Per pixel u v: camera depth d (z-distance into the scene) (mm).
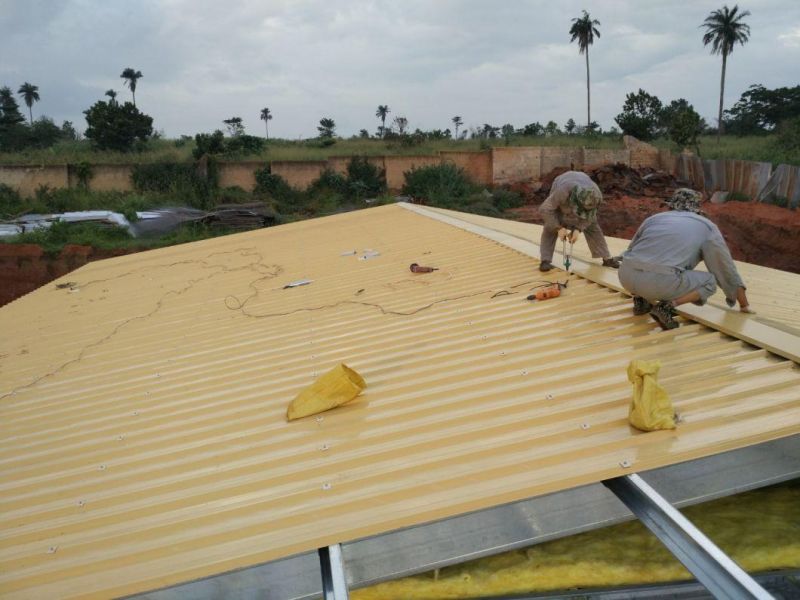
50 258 23828
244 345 6105
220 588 2709
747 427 2910
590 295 5680
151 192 30406
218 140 34500
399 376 4473
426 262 8336
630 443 2939
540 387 3820
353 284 7805
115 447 4176
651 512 2432
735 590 1908
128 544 2885
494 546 2779
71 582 2652
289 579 2713
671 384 3543
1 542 3146
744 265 7859
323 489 3045
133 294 9250
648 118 41812
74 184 31016
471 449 3168
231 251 11477
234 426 4117
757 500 3195
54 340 7434
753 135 46875
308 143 42594
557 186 6039
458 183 32625
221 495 3180
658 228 4312
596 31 49188
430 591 2906
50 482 3799
